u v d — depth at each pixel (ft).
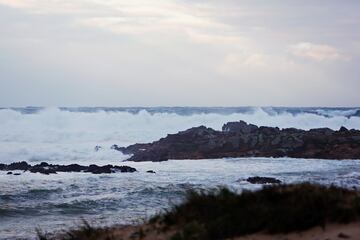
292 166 142.72
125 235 42.14
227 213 40.14
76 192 95.76
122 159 172.35
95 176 118.93
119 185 104.47
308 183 45.11
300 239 35.94
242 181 108.88
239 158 168.45
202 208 42.22
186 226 39.17
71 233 49.01
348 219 37.37
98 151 180.24
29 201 86.43
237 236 37.47
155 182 108.78
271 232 37.29
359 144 175.94
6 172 126.82
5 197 88.38
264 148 178.81
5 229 66.49
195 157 171.83
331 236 35.24
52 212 78.23
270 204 40.68
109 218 71.72
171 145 181.78
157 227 42.34
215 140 183.42
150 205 83.10
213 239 37.37
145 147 184.24
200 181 110.22
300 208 38.06
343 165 144.56
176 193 93.86
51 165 137.90
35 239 59.77
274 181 105.91
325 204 38.60
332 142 178.60
